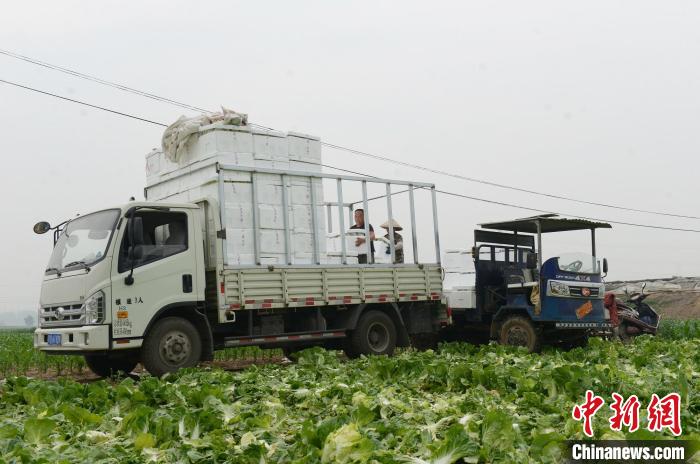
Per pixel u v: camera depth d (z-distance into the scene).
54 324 11.80
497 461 4.77
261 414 6.71
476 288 16.72
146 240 11.66
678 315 50.53
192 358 11.80
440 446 4.75
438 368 9.13
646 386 7.83
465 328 17.50
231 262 12.27
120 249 11.32
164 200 13.79
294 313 13.55
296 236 13.16
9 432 5.65
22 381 9.29
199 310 12.27
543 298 15.24
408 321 15.15
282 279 12.73
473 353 14.52
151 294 11.49
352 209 15.95
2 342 21.58
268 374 10.45
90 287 11.11
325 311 14.05
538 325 15.51
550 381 7.80
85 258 11.45
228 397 7.77
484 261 16.92
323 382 8.76
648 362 10.80
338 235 14.70
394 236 15.06
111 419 6.74
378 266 14.23
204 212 12.50
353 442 4.68
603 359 11.09
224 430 5.86
